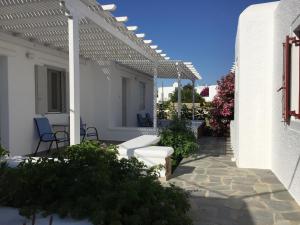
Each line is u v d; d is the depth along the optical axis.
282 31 5.95
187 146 8.13
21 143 7.84
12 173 3.34
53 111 9.41
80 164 3.46
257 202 4.76
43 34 7.57
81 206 2.98
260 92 7.04
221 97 13.34
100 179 3.17
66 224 2.82
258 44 6.99
